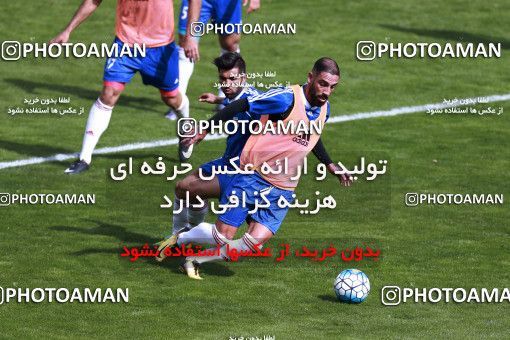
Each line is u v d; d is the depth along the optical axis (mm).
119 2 47719
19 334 31484
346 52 68312
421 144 53219
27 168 48219
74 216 42188
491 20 75312
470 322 33125
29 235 39938
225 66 35938
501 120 57281
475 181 48031
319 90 34094
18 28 71188
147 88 62188
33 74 63656
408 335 31859
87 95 60562
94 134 47750
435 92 61969
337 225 42125
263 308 33906
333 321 32906
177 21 72062
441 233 41469
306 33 71500
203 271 37031
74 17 47719
